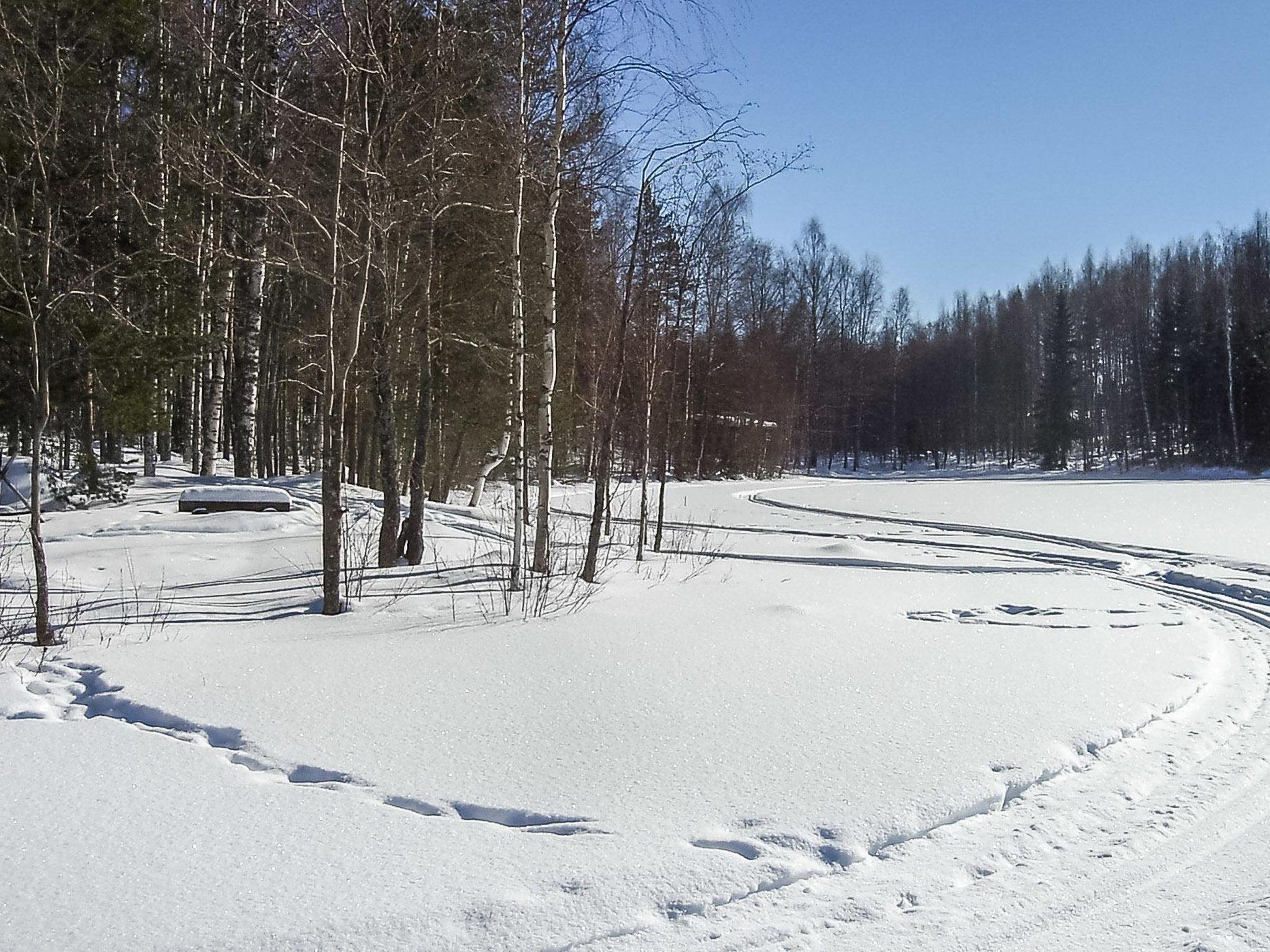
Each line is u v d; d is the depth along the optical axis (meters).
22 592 10.91
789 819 4.23
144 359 15.96
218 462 34.78
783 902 3.58
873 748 5.24
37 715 5.77
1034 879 3.86
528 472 12.38
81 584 11.70
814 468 73.62
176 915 3.25
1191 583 13.45
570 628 8.35
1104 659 7.97
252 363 22.86
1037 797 4.74
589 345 20.00
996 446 79.56
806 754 5.10
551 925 3.29
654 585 11.71
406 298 13.40
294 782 4.66
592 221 12.70
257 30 9.60
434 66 9.99
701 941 3.29
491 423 22.11
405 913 3.30
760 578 13.30
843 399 76.06
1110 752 5.48
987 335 79.19
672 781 4.66
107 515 16.86
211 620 9.27
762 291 62.78
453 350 17.58
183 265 15.55
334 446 9.42
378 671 6.70
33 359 8.15
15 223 8.97
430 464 23.47
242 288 22.41
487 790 4.50
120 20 12.16
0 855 3.68
